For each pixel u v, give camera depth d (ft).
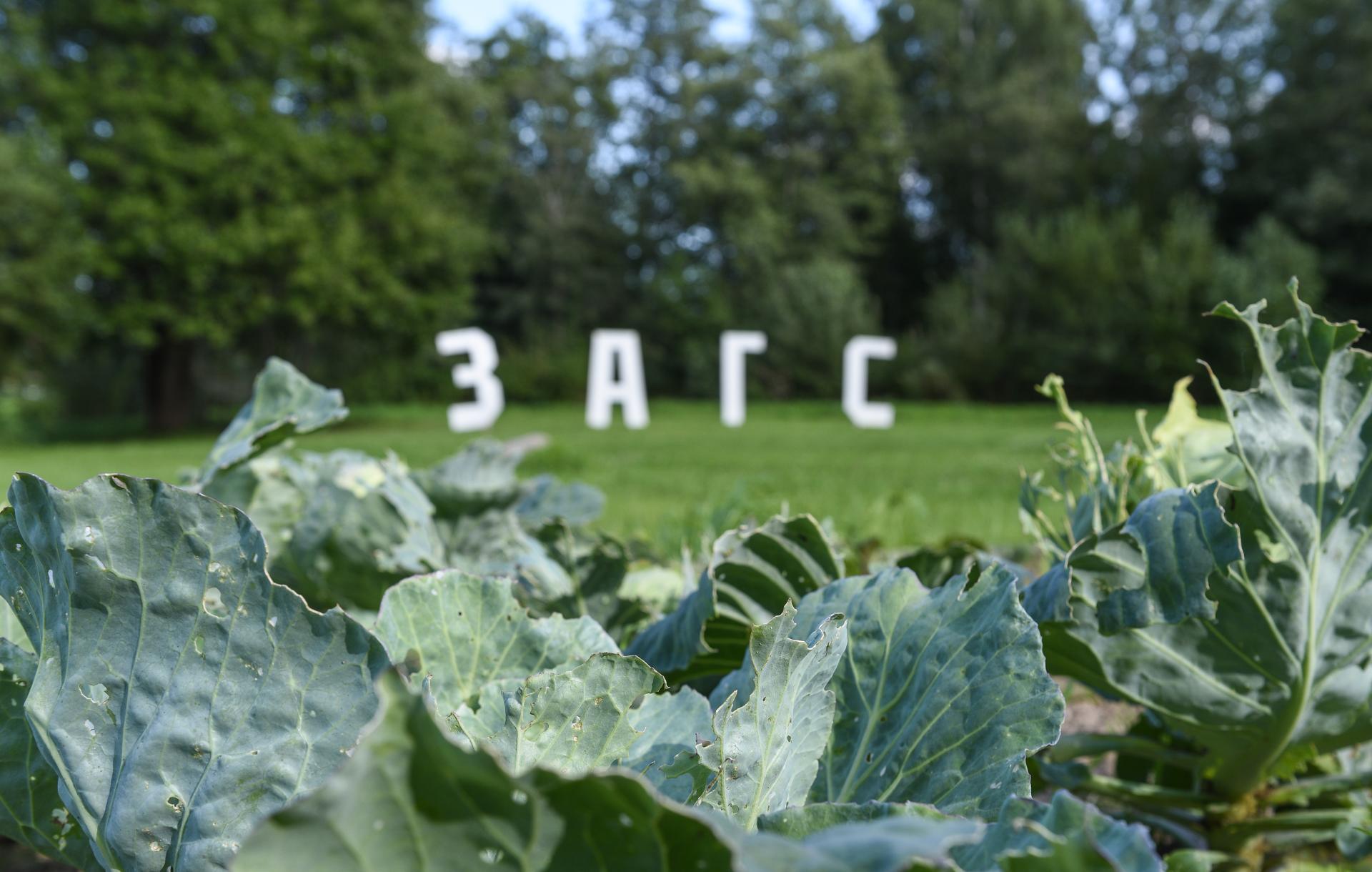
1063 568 4.43
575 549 6.59
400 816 1.70
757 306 133.49
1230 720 4.74
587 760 2.99
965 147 139.44
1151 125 134.10
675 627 4.99
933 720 3.40
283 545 6.33
